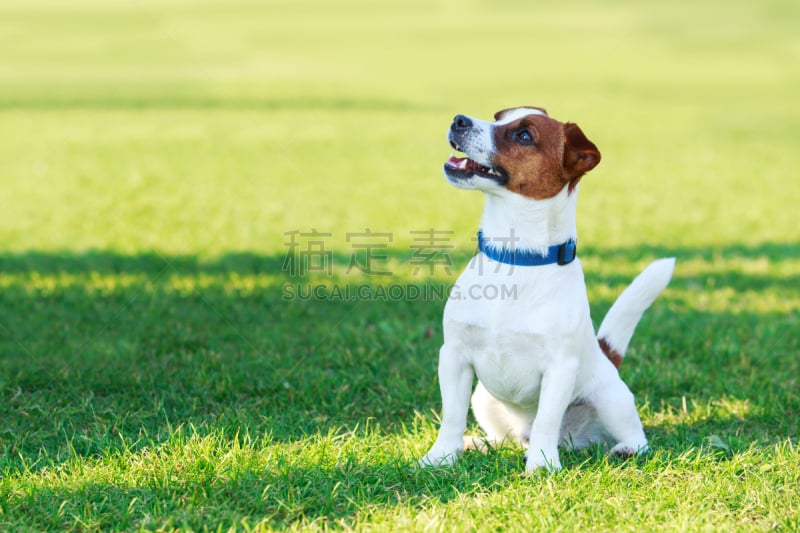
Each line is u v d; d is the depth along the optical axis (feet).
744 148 57.82
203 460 17.26
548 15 128.67
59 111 64.18
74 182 45.06
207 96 70.74
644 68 89.66
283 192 43.70
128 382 22.15
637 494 16.44
